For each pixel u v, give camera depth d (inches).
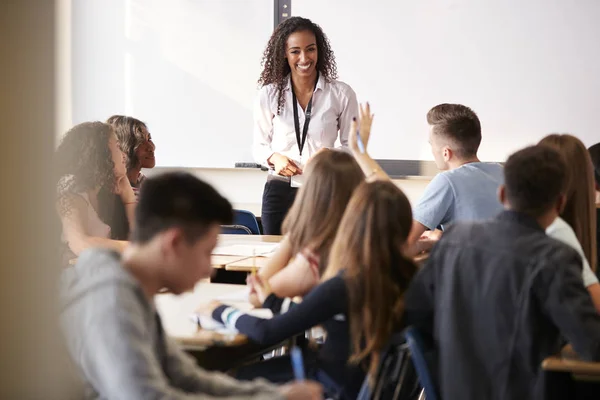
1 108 45.6
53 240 47.3
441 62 213.3
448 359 74.6
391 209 78.9
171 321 89.0
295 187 163.0
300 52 160.4
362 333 77.9
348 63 218.1
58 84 47.3
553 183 75.6
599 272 103.4
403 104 216.5
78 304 58.6
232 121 224.7
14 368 48.0
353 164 92.7
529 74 209.2
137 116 227.6
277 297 94.7
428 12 212.5
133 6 225.0
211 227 62.7
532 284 70.9
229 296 102.2
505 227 75.1
